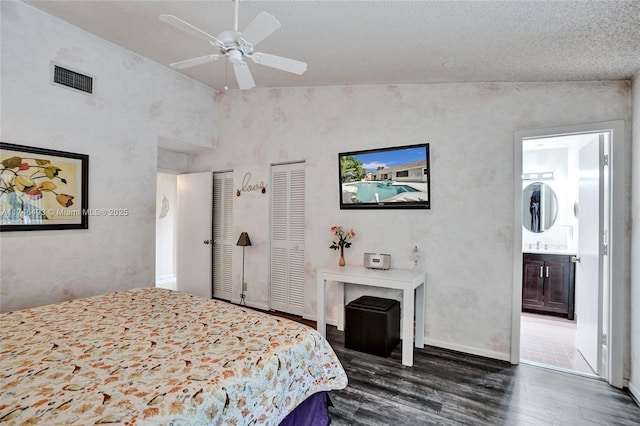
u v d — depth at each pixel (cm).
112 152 321
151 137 358
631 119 237
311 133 379
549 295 414
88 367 127
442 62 250
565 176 444
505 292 281
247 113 428
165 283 588
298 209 397
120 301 219
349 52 255
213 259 475
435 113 309
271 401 136
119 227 328
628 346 236
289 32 230
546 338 338
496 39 201
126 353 140
